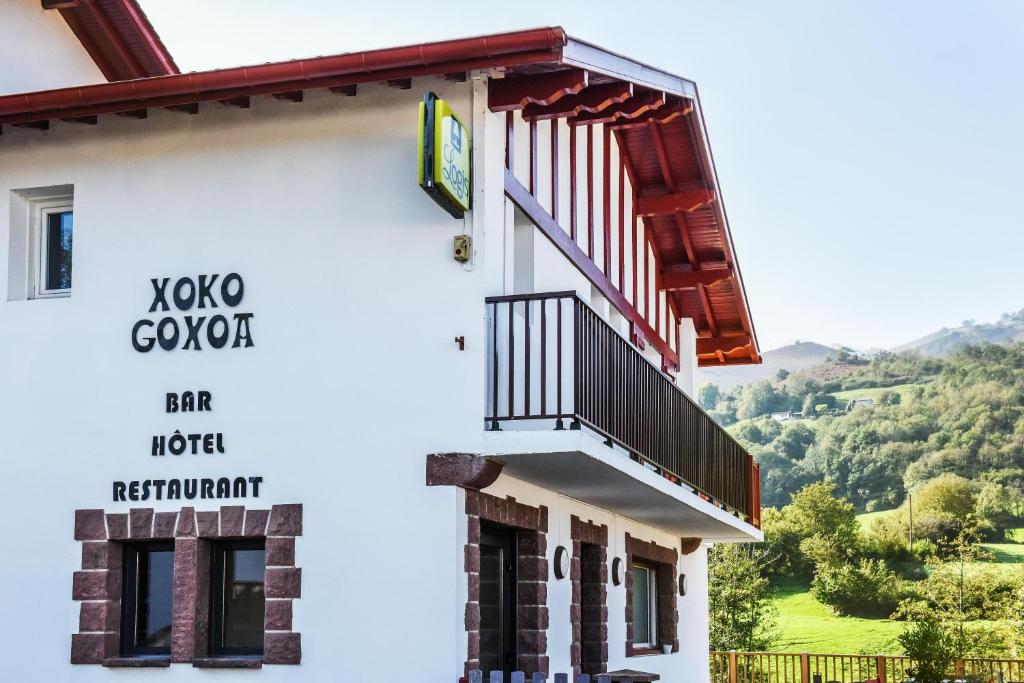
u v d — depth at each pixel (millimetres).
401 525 11164
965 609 53000
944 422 71438
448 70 10727
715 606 45469
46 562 11930
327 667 11141
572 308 11883
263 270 11812
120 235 12203
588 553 15453
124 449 11922
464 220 11367
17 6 14508
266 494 11516
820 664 46406
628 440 12727
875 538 59156
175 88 11117
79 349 12156
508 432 11039
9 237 12500
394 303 11453
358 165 11711
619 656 15969
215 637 11711
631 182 17703
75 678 11703
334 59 10703
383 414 11352
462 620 10977
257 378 11695
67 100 11414
